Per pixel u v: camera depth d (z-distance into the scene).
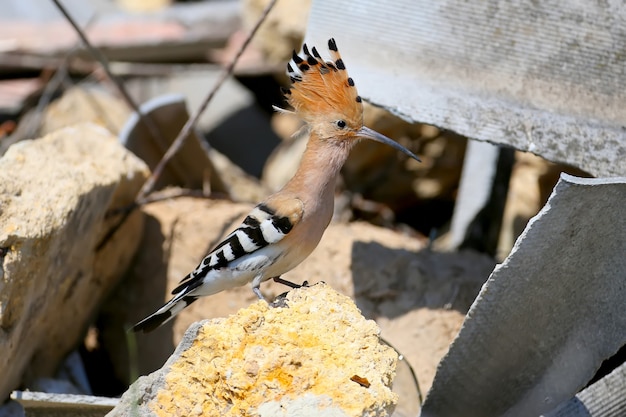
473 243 13.88
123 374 12.16
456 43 10.34
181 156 14.19
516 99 10.02
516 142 9.67
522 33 10.10
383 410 7.39
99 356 12.35
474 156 14.78
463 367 8.77
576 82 9.87
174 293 9.47
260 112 19.66
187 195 13.19
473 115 9.84
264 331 7.73
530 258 8.01
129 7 20.47
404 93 10.12
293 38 16.89
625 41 9.66
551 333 8.53
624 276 8.12
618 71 9.70
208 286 9.30
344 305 7.98
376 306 11.08
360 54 10.62
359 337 7.73
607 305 8.32
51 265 9.69
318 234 9.38
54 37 18.34
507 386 8.91
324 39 10.83
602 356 8.51
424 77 10.33
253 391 7.50
